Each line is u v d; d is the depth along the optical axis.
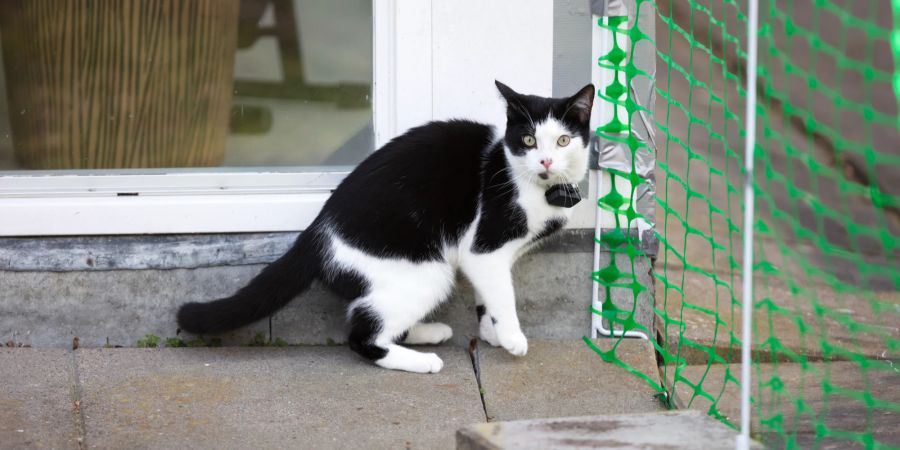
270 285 3.40
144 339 3.63
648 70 3.64
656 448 2.28
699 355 3.74
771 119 6.50
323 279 3.43
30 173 3.71
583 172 3.38
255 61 3.79
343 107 3.82
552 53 3.65
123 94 3.76
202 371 3.35
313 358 3.52
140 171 3.77
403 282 3.37
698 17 6.99
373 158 3.46
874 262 5.12
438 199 3.37
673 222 5.20
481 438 2.37
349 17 3.74
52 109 3.73
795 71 4.54
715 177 5.71
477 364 3.50
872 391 3.42
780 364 3.74
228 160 3.85
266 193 3.69
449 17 3.58
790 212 5.65
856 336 4.03
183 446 2.78
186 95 3.79
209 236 3.63
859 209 5.84
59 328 3.59
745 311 2.28
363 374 3.37
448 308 3.76
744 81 6.77
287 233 3.66
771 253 5.08
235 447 2.79
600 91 3.67
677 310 4.12
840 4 7.29
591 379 3.41
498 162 3.37
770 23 4.41
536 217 3.35
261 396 3.15
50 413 2.97
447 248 3.43
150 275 3.59
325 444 2.82
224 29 3.75
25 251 3.52
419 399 3.17
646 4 3.61
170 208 3.57
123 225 3.56
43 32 3.66
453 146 3.42
